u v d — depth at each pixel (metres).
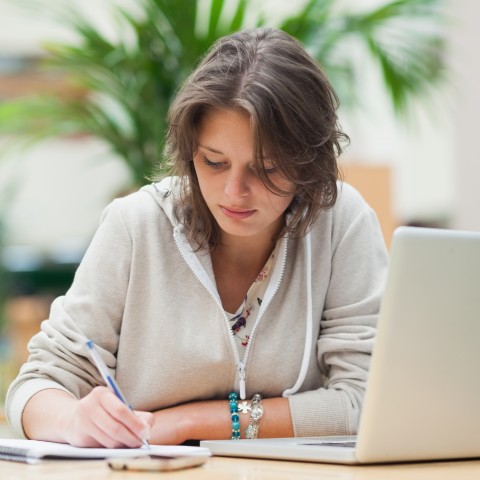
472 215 5.93
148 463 1.37
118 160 3.93
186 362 1.86
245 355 1.89
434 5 3.99
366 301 1.95
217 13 3.53
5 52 7.67
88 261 1.92
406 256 1.36
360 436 1.42
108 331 1.88
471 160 5.90
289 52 1.69
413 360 1.40
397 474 1.36
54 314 1.91
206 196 1.73
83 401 1.55
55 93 3.99
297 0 3.77
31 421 1.70
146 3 3.55
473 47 5.61
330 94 1.75
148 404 1.87
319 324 1.99
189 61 3.61
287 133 1.63
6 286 5.23
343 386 1.88
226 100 1.61
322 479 1.30
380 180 3.96
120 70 3.70
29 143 4.03
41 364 1.83
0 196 6.98
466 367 1.45
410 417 1.42
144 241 1.91
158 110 3.68
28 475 1.33
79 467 1.41
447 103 5.47
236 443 1.58
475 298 1.43
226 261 1.93
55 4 4.01
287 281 1.96
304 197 1.82
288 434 1.81
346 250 2.00
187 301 1.90
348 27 3.83
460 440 1.49
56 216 7.83
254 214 1.71
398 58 3.97
